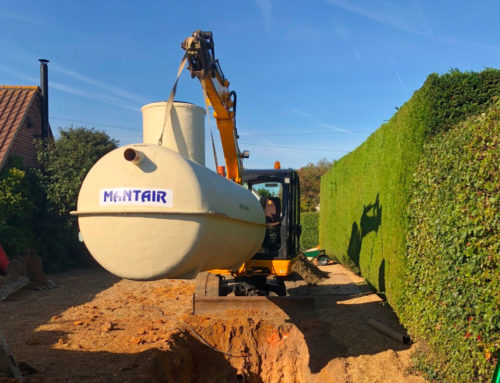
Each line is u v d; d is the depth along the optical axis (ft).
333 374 19.35
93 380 16.84
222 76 24.12
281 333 25.04
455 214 15.57
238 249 18.85
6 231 40.14
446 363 16.07
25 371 17.29
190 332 24.40
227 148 26.48
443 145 18.26
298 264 39.91
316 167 131.44
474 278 14.06
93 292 36.42
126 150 13.60
